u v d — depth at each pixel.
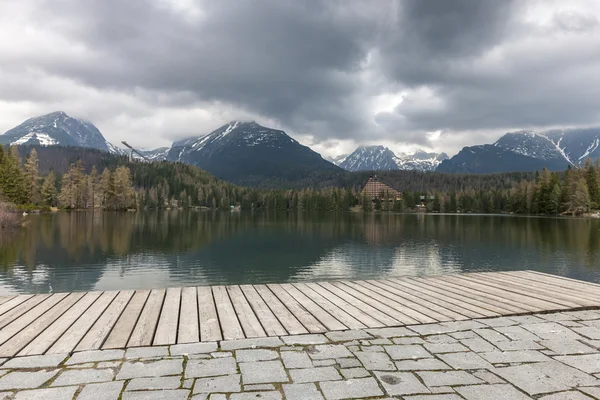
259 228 78.81
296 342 5.77
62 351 5.34
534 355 5.32
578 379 4.59
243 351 5.42
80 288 23.91
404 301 8.30
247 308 7.68
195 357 5.19
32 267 30.83
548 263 35.25
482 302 8.16
